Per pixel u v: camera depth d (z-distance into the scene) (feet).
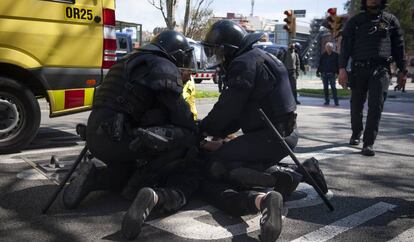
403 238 10.53
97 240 9.96
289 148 11.53
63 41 17.67
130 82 11.32
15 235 10.12
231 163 11.82
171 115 11.51
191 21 52.85
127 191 11.76
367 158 18.61
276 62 11.93
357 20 19.34
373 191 14.10
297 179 11.78
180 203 11.18
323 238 10.43
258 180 11.08
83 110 18.56
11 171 14.97
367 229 11.03
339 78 20.20
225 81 11.78
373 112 18.85
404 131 26.55
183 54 12.00
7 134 17.39
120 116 10.98
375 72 18.94
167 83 11.10
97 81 18.74
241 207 10.71
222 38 11.78
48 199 12.29
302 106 41.11
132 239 9.95
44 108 31.45
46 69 17.40
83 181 11.41
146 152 11.54
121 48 64.59
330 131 25.62
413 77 97.71
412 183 15.10
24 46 16.88
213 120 11.76
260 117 11.64
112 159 11.64
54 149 18.62
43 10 17.19
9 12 16.52
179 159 11.80
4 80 16.90
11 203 12.00
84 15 18.19
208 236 10.28
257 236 10.36
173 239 10.08
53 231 10.37
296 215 11.81
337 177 15.60
